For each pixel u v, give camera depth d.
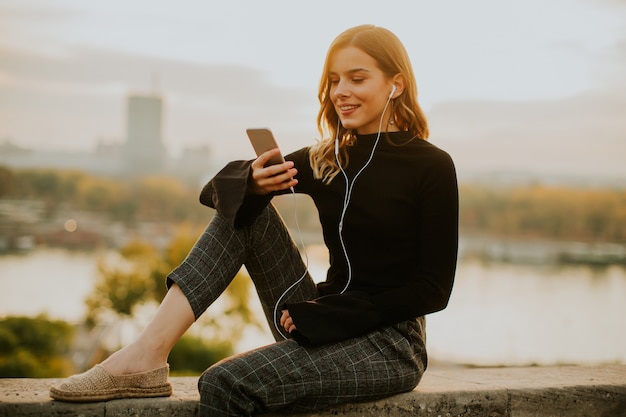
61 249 106.56
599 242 120.81
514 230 124.44
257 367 1.82
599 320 61.28
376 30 2.11
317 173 2.14
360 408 2.04
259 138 1.99
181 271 1.94
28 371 28.64
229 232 1.99
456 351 41.66
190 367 30.95
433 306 1.95
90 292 43.53
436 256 1.95
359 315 1.93
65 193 142.75
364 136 2.13
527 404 2.29
